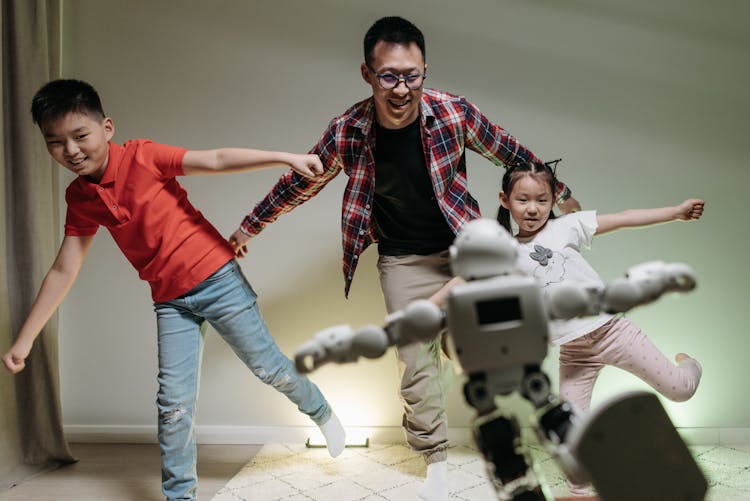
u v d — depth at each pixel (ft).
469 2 7.35
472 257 2.98
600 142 7.40
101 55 7.51
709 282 7.44
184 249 5.63
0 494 6.22
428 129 5.59
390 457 7.14
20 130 6.62
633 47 7.33
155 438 7.75
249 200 7.59
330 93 7.47
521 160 6.11
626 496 2.76
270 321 7.65
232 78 7.50
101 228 7.69
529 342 2.88
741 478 6.34
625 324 5.91
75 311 7.75
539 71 7.38
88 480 6.59
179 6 7.48
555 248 5.90
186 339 5.80
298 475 6.63
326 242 7.62
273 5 7.45
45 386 6.95
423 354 5.74
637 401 2.77
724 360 7.47
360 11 7.40
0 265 6.42
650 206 7.42
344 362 3.14
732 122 7.35
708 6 7.28
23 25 6.63
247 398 7.74
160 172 5.59
